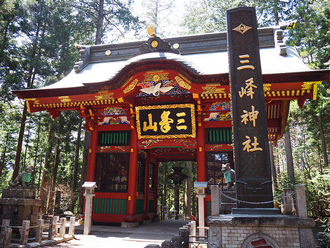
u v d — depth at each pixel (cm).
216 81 1194
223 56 1490
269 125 1673
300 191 585
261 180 659
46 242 883
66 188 2538
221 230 587
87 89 1340
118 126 1467
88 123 1470
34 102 1428
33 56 2398
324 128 2317
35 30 2531
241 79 727
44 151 2686
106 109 1485
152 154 1780
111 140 1467
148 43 1321
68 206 2508
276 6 2414
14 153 3506
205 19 2998
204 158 1319
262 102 705
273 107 1536
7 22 2162
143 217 1574
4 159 3338
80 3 2509
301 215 569
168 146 1388
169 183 3341
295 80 1126
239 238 575
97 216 1376
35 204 984
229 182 906
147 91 1316
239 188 660
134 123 1422
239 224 574
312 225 552
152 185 1856
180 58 1211
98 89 1305
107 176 1425
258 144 680
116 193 1385
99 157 1459
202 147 1327
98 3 2564
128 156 1426
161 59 1197
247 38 754
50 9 2625
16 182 991
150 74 1254
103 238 1066
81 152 3509
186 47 1619
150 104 1458
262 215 609
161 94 1446
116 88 1291
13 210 945
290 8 2470
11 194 968
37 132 3212
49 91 1372
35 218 980
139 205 1512
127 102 1361
